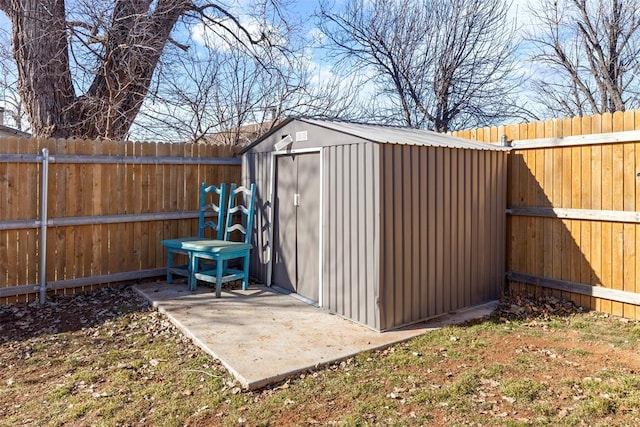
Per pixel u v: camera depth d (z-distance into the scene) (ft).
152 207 21.94
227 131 36.96
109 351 13.80
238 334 14.73
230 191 22.34
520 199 19.75
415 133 20.06
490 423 9.61
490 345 14.14
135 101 30.30
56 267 19.45
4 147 17.93
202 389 11.20
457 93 46.16
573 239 18.17
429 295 16.79
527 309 17.93
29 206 18.66
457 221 17.81
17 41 27.84
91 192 20.18
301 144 19.13
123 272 21.21
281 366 12.16
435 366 12.55
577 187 17.87
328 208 17.53
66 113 28.86
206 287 20.95
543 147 18.84
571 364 12.63
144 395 10.91
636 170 16.17
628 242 16.60
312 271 18.60
